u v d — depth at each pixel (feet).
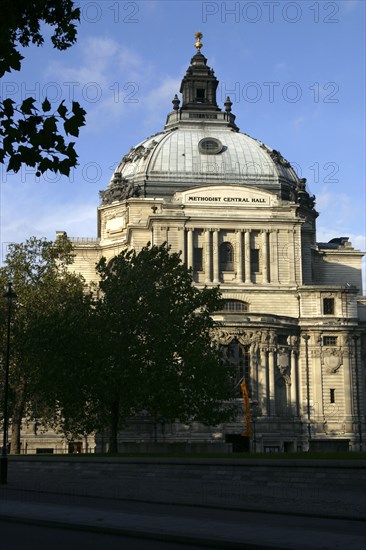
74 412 258.98
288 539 87.61
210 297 262.67
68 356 242.37
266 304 415.44
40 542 89.61
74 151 83.41
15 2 92.32
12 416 306.14
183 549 85.35
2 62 85.30
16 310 304.50
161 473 168.04
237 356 384.47
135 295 248.93
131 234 439.22
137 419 366.43
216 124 499.51
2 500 142.92
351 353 407.85
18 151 83.15
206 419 257.14
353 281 474.49
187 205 422.82
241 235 423.64
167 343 245.04
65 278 325.83
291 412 394.52
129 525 100.17
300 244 426.51
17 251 322.96
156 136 507.30
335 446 292.20
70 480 180.65
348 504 125.70
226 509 127.24
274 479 149.48
